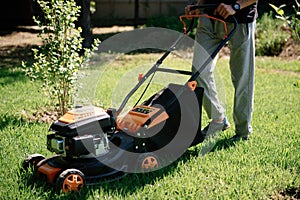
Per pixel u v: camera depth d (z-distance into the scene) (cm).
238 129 503
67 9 529
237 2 453
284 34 1132
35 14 1212
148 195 397
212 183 418
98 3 1750
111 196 392
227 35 456
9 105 624
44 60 537
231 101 654
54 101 635
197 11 484
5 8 1602
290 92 726
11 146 481
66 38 534
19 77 792
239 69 486
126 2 1766
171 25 1371
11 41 1277
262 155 468
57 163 411
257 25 1188
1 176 421
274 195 407
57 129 404
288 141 503
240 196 399
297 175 434
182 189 407
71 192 395
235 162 455
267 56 1109
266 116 589
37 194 395
